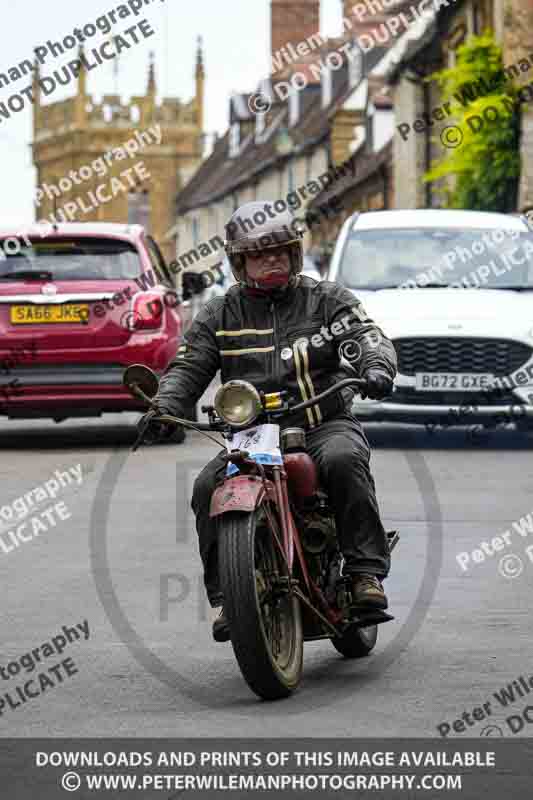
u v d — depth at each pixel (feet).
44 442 106.32
